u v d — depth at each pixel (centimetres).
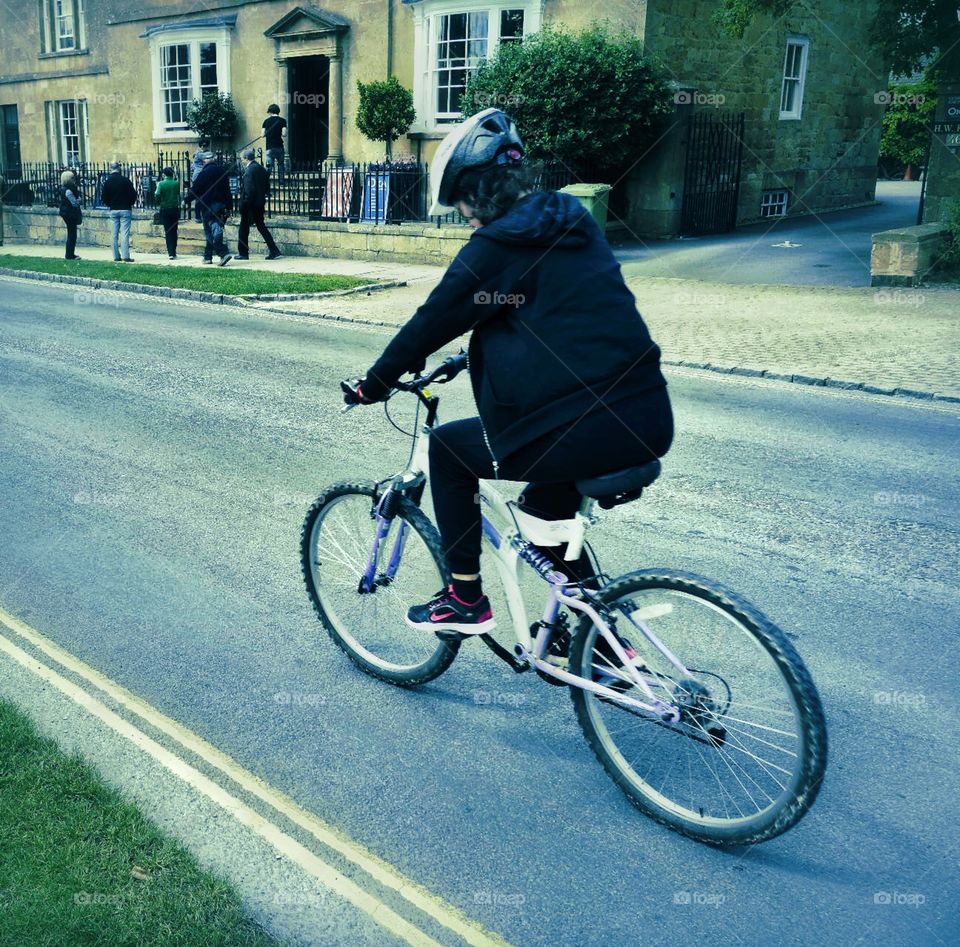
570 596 295
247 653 389
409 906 246
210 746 324
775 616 412
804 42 2080
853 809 291
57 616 420
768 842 278
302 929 232
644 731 299
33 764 287
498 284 262
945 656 380
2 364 926
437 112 1922
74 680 357
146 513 541
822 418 741
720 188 1905
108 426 716
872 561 471
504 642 397
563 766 316
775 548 487
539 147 1599
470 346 280
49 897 229
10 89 2917
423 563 354
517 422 269
